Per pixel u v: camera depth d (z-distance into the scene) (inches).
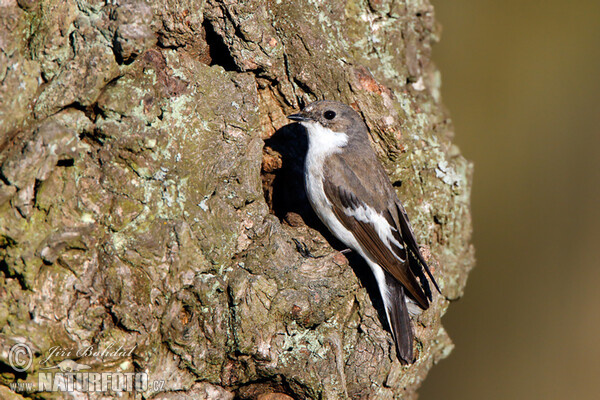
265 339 383.9
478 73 759.1
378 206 451.5
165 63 370.3
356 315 431.8
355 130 451.5
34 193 327.6
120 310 343.3
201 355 373.1
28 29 336.5
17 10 328.5
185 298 364.5
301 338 400.5
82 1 346.0
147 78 361.1
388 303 434.9
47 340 330.6
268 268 390.0
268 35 408.8
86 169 343.3
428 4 518.3
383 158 458.9
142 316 348.8
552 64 754.2
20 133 329.7
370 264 453.4
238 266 386.0
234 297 374.9
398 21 487.2
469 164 512.1
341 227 460.1
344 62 443.2
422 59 516.1
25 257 322.7
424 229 472.1
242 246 389.1
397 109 455.2
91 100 344.8
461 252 494.9
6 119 323.0
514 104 752.3
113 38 344.5
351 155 453.4
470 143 753.6
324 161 454.0
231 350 379.2
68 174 338.0
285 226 441.4
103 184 347.3
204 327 372.5
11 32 327.0
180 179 366.9
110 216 347.3
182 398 374.6
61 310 334.0
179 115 369.1
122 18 343.3
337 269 409.7
